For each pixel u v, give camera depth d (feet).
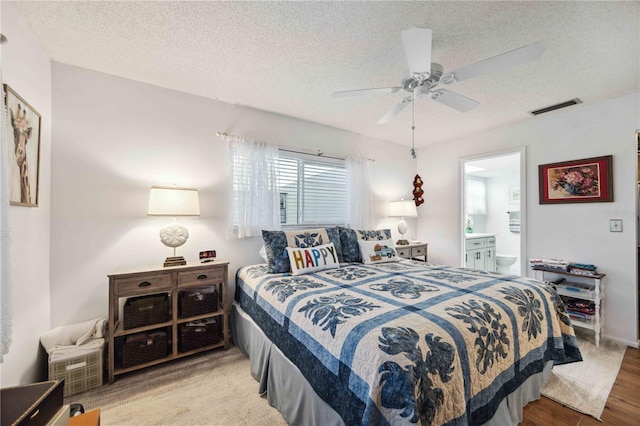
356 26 5.34
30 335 5.50
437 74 5.64
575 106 9.04
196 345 7.21
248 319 7.13
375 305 4.67
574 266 8.81
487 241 15.06
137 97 7.67
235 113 9.25
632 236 8.07
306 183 10.85
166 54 6.34
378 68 6.91
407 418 2.89
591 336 8.63
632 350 7.69
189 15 5.07
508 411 4.64
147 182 7.79
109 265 7.22
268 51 6.20
